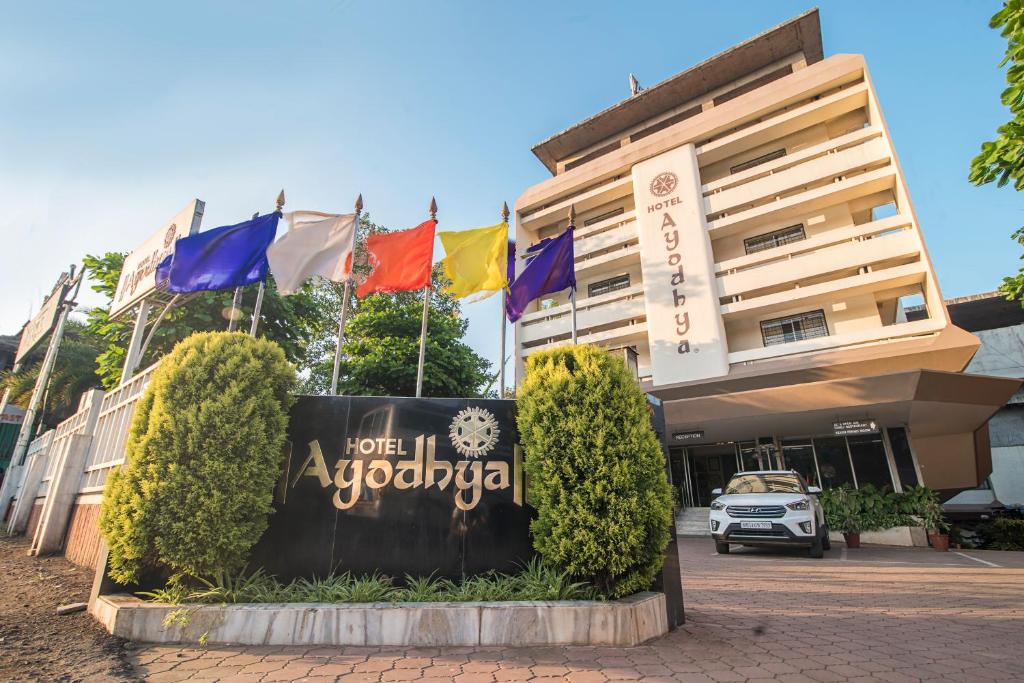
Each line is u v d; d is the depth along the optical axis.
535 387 4.66
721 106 21.45
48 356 15.52
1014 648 3.84
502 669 3.23
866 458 16.61
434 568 4.47
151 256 9.79
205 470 4.05
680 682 3.04
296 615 3.75
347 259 7.19
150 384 4.53
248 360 4.60
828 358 15.73
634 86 28.55
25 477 13.00
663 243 20.28
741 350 19.03
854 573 7.95
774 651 3.72
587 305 22.17
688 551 11.69
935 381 12.53
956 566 8.75
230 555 4.08
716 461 19.22
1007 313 26.59
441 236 8.08
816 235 17.69
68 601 4.84
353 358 17.89
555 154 28.47
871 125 18.20
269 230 7.52
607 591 4.07
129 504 4.02
